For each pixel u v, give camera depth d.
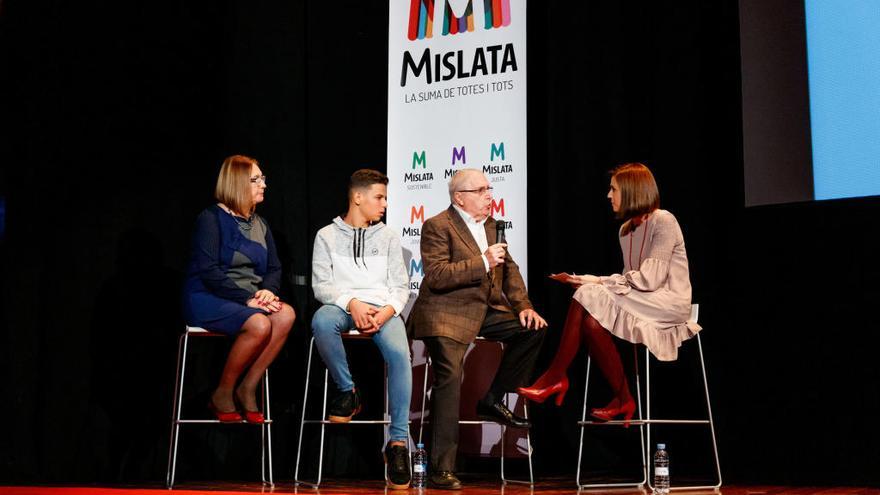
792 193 3.98
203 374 4.53
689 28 4.29
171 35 4.73
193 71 4.75
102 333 4.46
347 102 4.79
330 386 4.61
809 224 3.92
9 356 4.38
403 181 4.47
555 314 4.41
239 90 4.78
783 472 3.93
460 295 3.70
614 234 4.36
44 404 4.38
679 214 4.24
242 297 3.92
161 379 4.49
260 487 3.79
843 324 3.83
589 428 4.32
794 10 4.01
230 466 4.48
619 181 3.77
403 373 3.79
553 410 4.36
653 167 4.31
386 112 4.77
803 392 3.90
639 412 3.76
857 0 3.89
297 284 4.69
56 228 4.49
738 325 4.07
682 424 4.20
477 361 4.36
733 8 4.21
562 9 4.51
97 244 4.51
